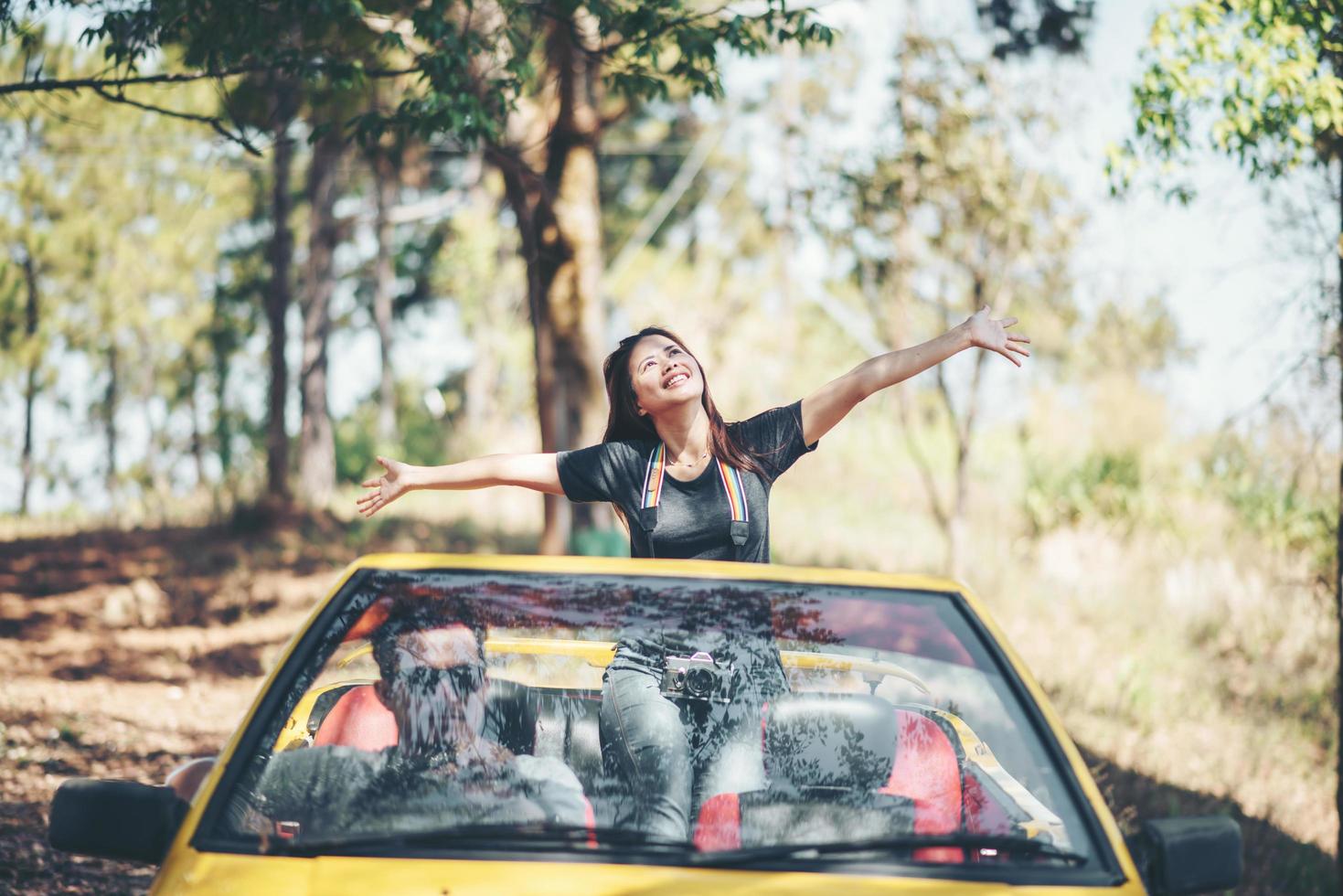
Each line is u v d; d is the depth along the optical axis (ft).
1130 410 75.31
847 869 9.45
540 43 30.30
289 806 9.88
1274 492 53.06
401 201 128.77
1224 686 41.78
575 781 10.80
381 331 124.77
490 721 11.57
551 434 40.42
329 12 21.83
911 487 78.33
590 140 44.65
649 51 25.04
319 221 89.04
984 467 78.84
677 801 10.77
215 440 154.20
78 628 44.24
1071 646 44.52
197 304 128.88
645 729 11.09
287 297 67.10
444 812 9.99
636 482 13.33
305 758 10.21
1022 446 74.02
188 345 136.77
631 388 13.62
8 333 103.91
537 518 72.79
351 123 24.43
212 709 35.55
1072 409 79.71
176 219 101.96
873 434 86.33
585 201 44.88
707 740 11.22
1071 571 54.34
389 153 26.05
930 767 10.91
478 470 13.50
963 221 49.32
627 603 11.57
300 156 105.81
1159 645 45.55
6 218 89.45
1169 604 49.70
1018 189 48.52
